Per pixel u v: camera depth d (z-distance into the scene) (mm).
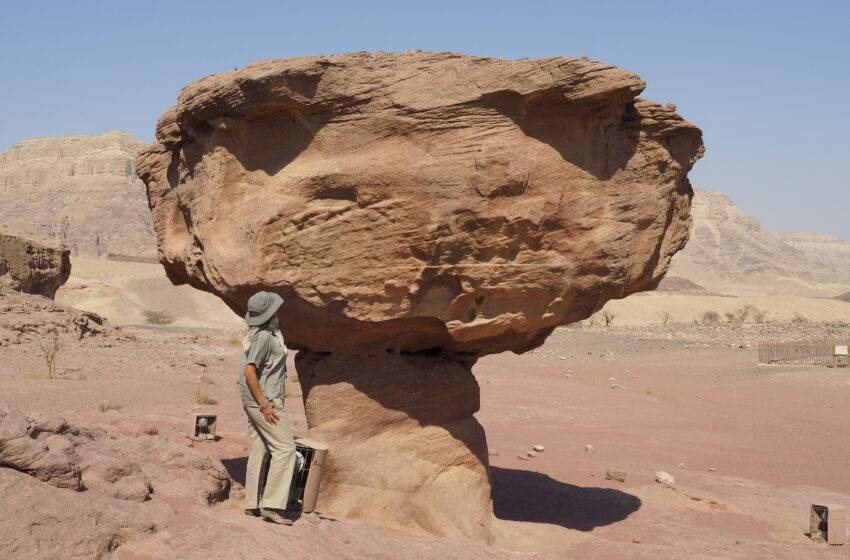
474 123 7750
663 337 63844
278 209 7691
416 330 8570
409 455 8688
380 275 7816
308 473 6805
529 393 26531
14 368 21609
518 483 12352
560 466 14500
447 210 7613
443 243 7711
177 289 80938
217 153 8000
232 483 7016
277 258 7773
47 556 4473
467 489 8898
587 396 26547
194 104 7938
